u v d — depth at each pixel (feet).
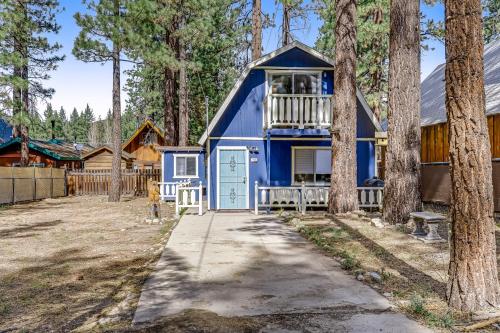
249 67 53.67
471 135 15.85
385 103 97.40
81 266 25.20
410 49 37.01
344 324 14.69
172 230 36.94
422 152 56.39
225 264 23.97
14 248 31.04
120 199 77.15
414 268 22.35
